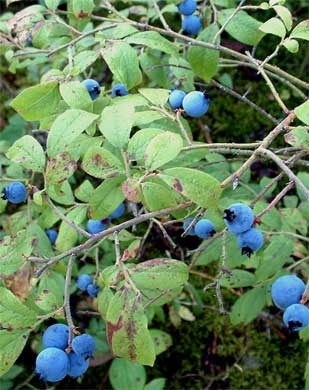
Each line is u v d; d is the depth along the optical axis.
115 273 0.19
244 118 0.39
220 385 0.33
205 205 0.16
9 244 0.20
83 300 0.32
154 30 0.24
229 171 0.30
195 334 0.34
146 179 0.18
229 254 0.23
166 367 0.33
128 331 0.16
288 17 0.21
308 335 0.24
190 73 0.27
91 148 0.18
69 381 0.32
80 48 0.26
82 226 0.30
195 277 0.34
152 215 0.17
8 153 0.18
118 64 0.21
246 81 0.40
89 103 0.19
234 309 0.25
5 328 0.17
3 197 0.21
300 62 0.39
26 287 0.21
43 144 0.35
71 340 0.17
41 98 0.20
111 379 0.27
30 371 0.32
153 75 0.27
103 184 0.18
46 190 0.18
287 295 0.16
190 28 0.26
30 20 0.24
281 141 0.38
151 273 0.17
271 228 0.25
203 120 0.39
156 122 0.23
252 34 0.24
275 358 0.33
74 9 0.23
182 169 0.16
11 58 0.26
